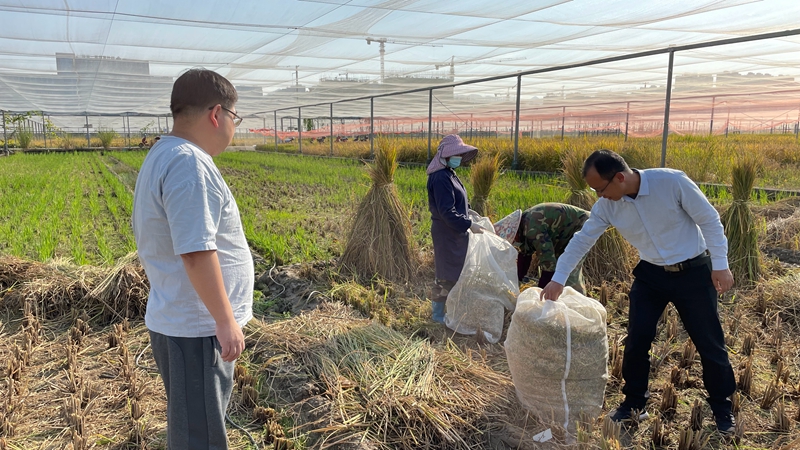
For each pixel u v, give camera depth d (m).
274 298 5.49
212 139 2.17
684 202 2.81
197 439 2.17
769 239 6.76
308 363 3.74
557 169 14.33
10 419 3.13
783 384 3.47
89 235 8.04
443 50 12.59
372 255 5.86
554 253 4.63
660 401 3.38
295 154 28.03
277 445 2.97
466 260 4.49
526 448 2.86
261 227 8.55
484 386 3.41
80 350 4.16
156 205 1.99
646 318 3.06
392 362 3.61
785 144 18.67
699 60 13.22
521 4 8.27
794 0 7.42
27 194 11.84
